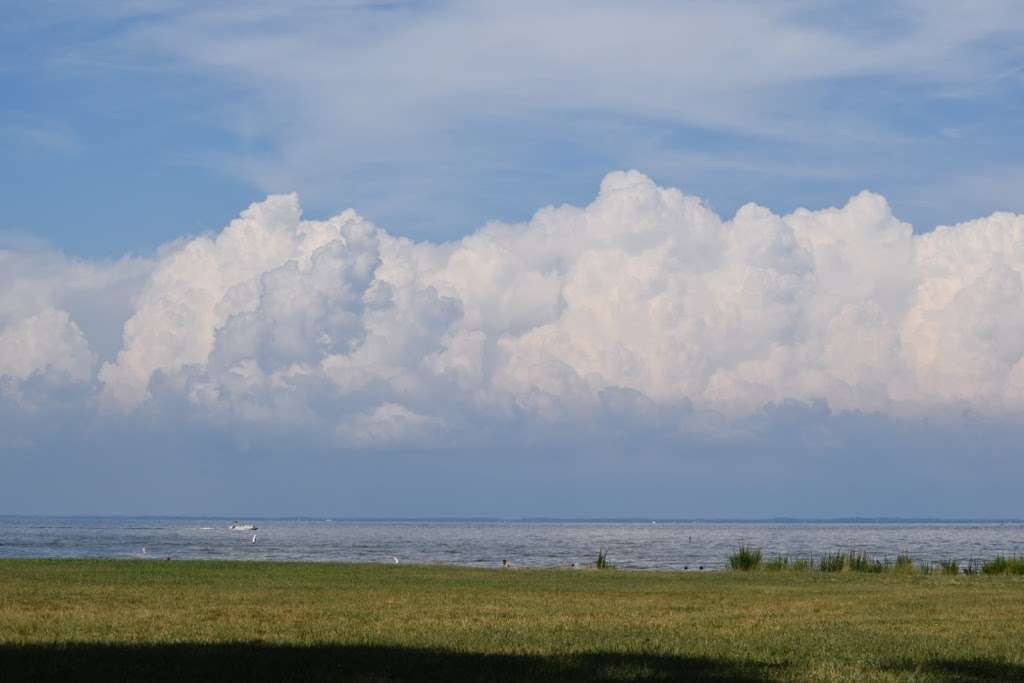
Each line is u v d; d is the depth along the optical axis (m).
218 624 26.36
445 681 17.81
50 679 17.31
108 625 25.73
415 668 19.11
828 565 63.09
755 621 28.88
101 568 51.88
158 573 48.31
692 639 24.30
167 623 26.45
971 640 24.55
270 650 21.25
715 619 29.33
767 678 18.62
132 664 19.05
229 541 153.25
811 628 27.14
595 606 33.25
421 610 30.95
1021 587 45.44
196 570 51.53
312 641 23.02
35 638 22.89
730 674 18.97
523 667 19.38
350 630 25.33
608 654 21.34
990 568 60.94
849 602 36.16
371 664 19.48
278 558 93.75
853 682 18.36
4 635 23.41
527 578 49.97
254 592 37.47
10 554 94.94
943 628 27.25
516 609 31.69
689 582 48.06
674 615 30.45
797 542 175.12
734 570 62.53
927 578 53.62
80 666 18.73
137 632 24.34
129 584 40.56
